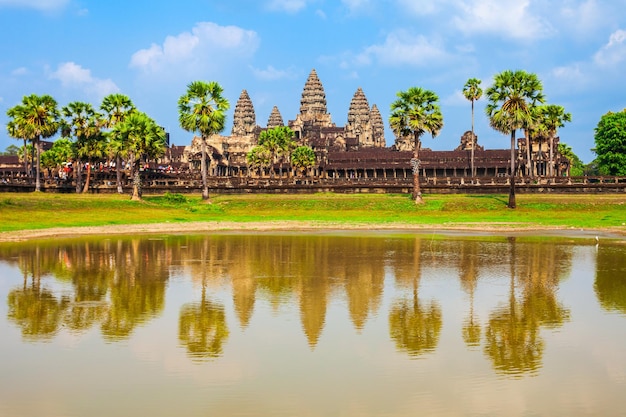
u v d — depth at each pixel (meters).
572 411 19.58
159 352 25.27
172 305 33.72
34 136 120.19
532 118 101.00
